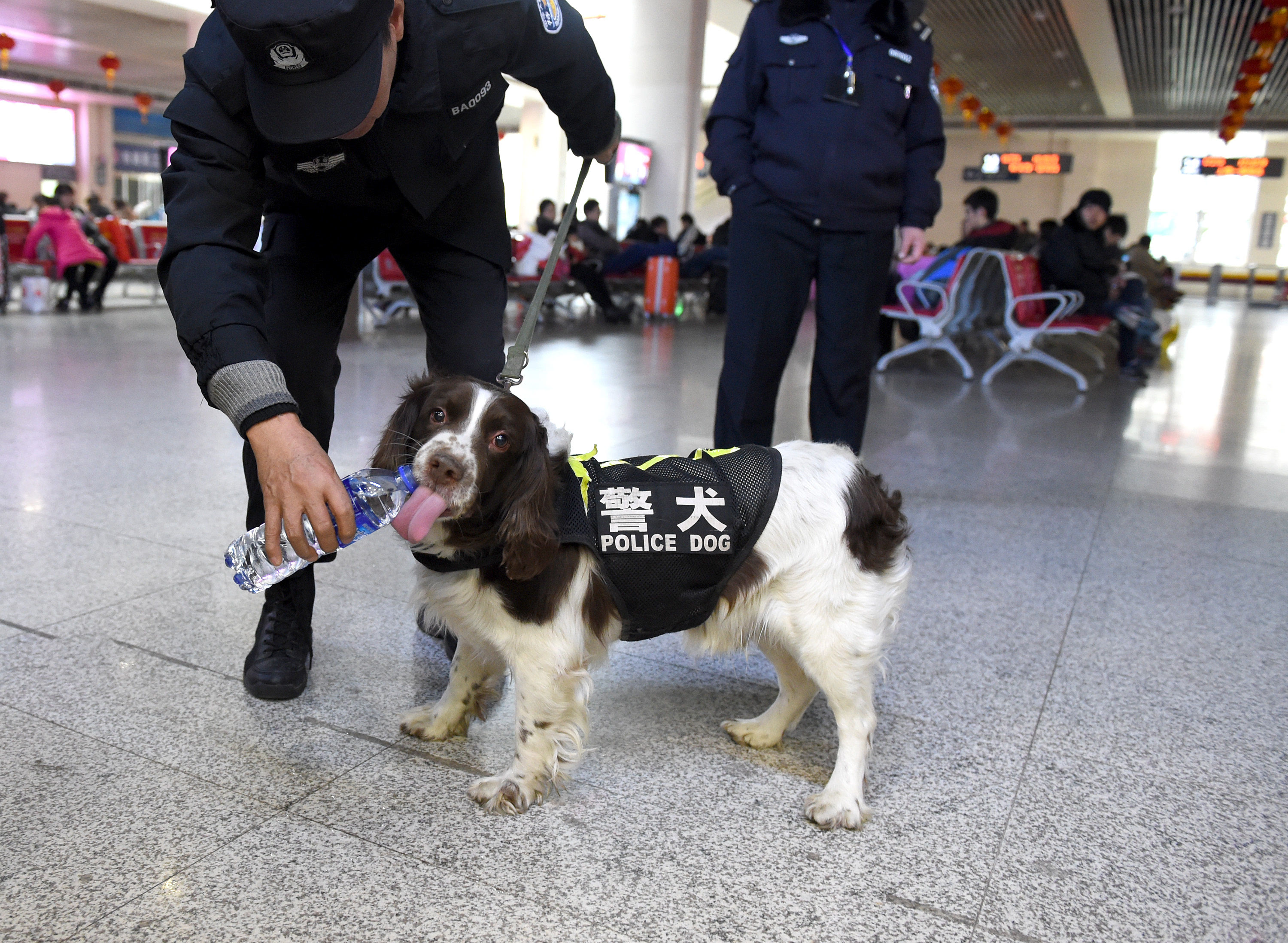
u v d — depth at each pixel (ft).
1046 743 8.30
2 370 23.32
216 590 10.57
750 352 12.50
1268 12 58.80
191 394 21.25
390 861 6.29
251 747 7.61
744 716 8.73
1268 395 28.78
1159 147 115.44
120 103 103.04
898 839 6.85
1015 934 5.89
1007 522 14.67
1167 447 20.56
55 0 63.46
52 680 8.46
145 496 13.74
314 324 8.20
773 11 12.12
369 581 11.29
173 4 65.10
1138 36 69.05
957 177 119.85
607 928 5.75
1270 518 15.35
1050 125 107.34
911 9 12.19
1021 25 66.49
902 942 5.77
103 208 54.03
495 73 7.27
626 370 28.40
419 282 8.61
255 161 6.72
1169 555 13.41
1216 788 7.68
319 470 5.60
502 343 8.81
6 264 36.04
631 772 7.64
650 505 7.02
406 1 6.68
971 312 30.17
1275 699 9.25
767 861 6.52
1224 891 6.40
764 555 7.18
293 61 5.52
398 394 22.11
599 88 8.39
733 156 12.33
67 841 6.26
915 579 12.11
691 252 51.90
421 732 7.93
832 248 12.21
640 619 7.23
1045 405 25.35
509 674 8.72
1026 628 10.72
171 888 5.88
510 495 6.47
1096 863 6.65
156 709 8.09
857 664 7.26
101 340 30.12
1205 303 96.84
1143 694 9.27
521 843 6.57
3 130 96.63
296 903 5.81
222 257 6.30
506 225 8.79
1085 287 31.65
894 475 17.24
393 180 7.30
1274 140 111.86
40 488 13.88
